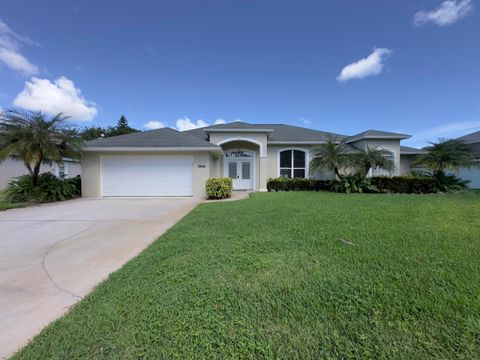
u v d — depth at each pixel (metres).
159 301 2.69
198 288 2.96
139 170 14.23
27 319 2.54
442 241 4.59
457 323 2.19
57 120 12.40
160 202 11.90
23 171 18.66
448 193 14.82
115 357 1.89
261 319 2.34
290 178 17.77
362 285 2.92
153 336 2.12
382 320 2.26
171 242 4.90
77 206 10.67
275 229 5.70
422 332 2.08
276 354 1.90
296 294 2.77
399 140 18.30
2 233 6.12
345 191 15.92
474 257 3.76
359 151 16.73
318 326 2.22
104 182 14.20
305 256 3.94
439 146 16.03
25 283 3.38
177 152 14.18
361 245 4.44
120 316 2.43
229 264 3.69
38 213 8.91
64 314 2.58
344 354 1.88
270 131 17.03
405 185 16.05
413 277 3.11
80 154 13.99
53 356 1.94
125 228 6.59
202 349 1.97
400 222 6.23
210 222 6.68
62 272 3.75
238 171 18.69
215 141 17.08
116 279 3.32
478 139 24.52
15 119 11.60
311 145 18.56
